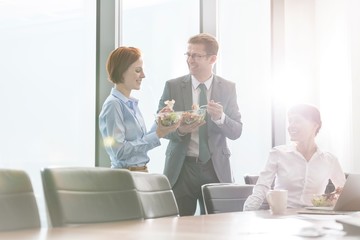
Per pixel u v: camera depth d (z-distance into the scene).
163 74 5.06
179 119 3.75
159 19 5.06
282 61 6.16
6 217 1.88
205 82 4.26
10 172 1.96
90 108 4.55
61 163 4.41
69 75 4.48
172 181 4.08
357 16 5.86
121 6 4.75
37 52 4.32
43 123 4.33
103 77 4.56
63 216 2.09
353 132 5.78
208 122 4.15
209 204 3.04
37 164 4.29
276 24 6.14
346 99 5.86
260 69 6.00
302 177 3.30
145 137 3.66
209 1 5.52
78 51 4.53
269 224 1.96
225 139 4.25
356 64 5.83
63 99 4.44
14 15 4.20
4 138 4.14
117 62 3.59
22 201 1.95
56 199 2.10
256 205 3.17
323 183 3.35
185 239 1.49
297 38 6.25
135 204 2.41
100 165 4.47
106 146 3.55
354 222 1.66
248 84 5.88
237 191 3.18
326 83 6.15
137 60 3.62
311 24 6.31
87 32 4.58
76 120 4.49
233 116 4.30
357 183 2.57
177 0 5.23
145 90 4.94
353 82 5.81
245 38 5.86
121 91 3.63
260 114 5.98
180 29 5.23
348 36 5.86
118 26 4.71
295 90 6.19
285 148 3.36
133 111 3.63
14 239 1.46
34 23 4.30
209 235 1.60
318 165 3.34
